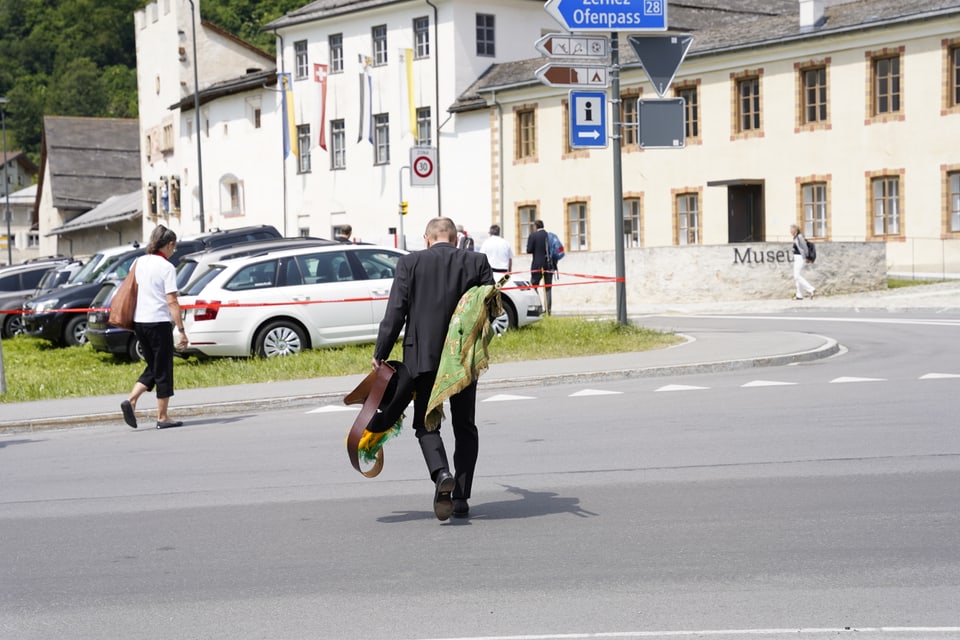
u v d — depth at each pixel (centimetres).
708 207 7150
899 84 6272
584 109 3566
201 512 1505
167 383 2384
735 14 9119
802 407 2172
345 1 9212
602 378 2831
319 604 1068
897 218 6316
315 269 3438
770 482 1522
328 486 1645
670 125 3553
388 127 8975
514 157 8162
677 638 935
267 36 14612
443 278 1379
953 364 2778
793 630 945
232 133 10538
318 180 9588
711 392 2469
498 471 1684
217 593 1120
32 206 19388
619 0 3506
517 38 8775
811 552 1179
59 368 3747
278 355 3362
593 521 1352
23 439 2364
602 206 7656
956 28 5994
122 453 2066
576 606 1030
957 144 6044
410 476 1692
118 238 13475
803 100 6712
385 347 1380
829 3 8350
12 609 1092
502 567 1170
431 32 8638
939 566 1112
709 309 5197
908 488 1450
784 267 5472
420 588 1107
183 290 3444
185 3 11538
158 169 12088
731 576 1105
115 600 1110
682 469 1634
